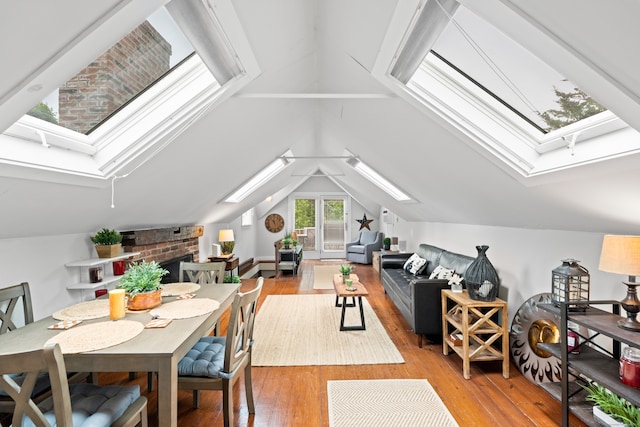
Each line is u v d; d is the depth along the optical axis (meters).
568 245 2.47
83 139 1.89
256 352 3.26
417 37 1.59
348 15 1.74
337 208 10.25
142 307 2.07
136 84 1.88
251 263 9.02
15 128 1.46
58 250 2.55
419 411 2.27
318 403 2.39
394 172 4.15
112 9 1.03
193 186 3.39
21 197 1.73
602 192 1.71
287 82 2.62
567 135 1.67
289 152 5.03
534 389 2.56
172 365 1.45
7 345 1.51
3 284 2.12
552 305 2.18
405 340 3.60
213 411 2.31
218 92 2.02
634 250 1.59
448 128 2.12
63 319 1.88
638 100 1.09
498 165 2.11
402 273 5.17
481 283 2.84
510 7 1.06
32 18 0.89
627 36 0.90
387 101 2.40
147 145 2.05
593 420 1.89
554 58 1.15
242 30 1.58
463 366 2.88
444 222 5.05
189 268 3.15
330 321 4.23
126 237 3.34
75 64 1.14
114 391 1.61
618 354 2.00
